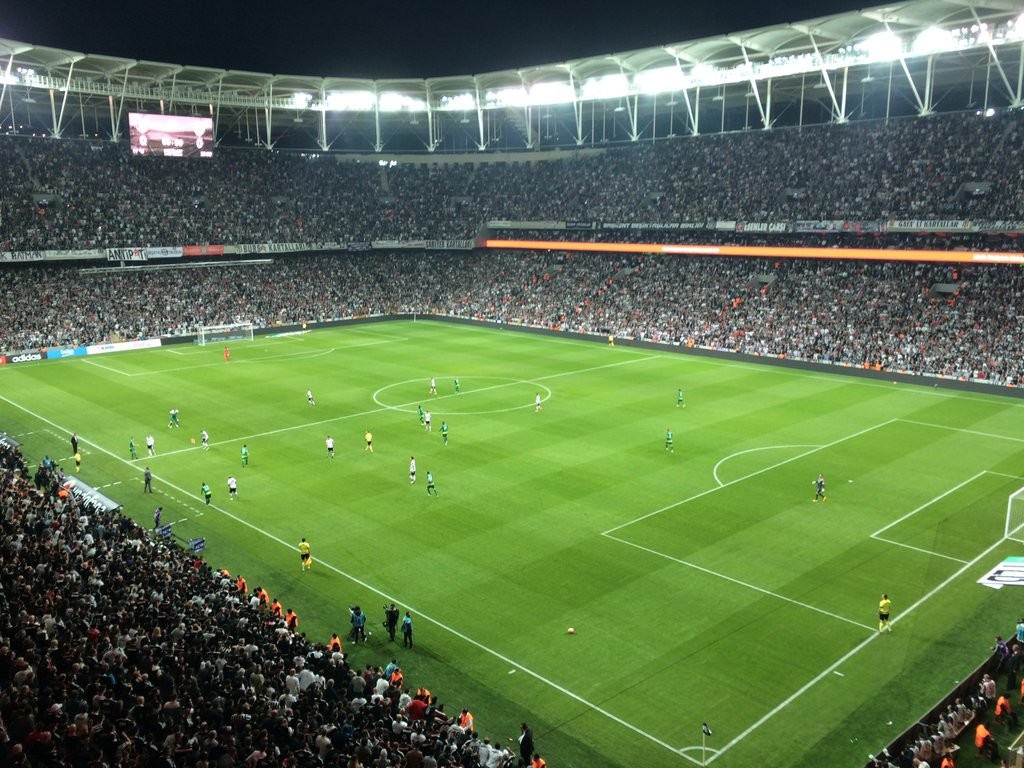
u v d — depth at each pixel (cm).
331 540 3697
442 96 10712
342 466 4672
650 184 9681
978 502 4059
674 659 2736
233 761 1623
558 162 10775
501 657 2766
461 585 3262
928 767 1986
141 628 2281
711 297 8631
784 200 8569
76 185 9188
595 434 5225
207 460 4800
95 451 4966
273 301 9675
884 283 7875
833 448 4912
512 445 5012
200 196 9894
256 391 6462
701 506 4022
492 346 8438
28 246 8362
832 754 2270
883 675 2636
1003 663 2575
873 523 3812
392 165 11388
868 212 7875
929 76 8212
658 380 6806
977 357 6619
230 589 2875
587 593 3183
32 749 1483
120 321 8519
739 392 6366
